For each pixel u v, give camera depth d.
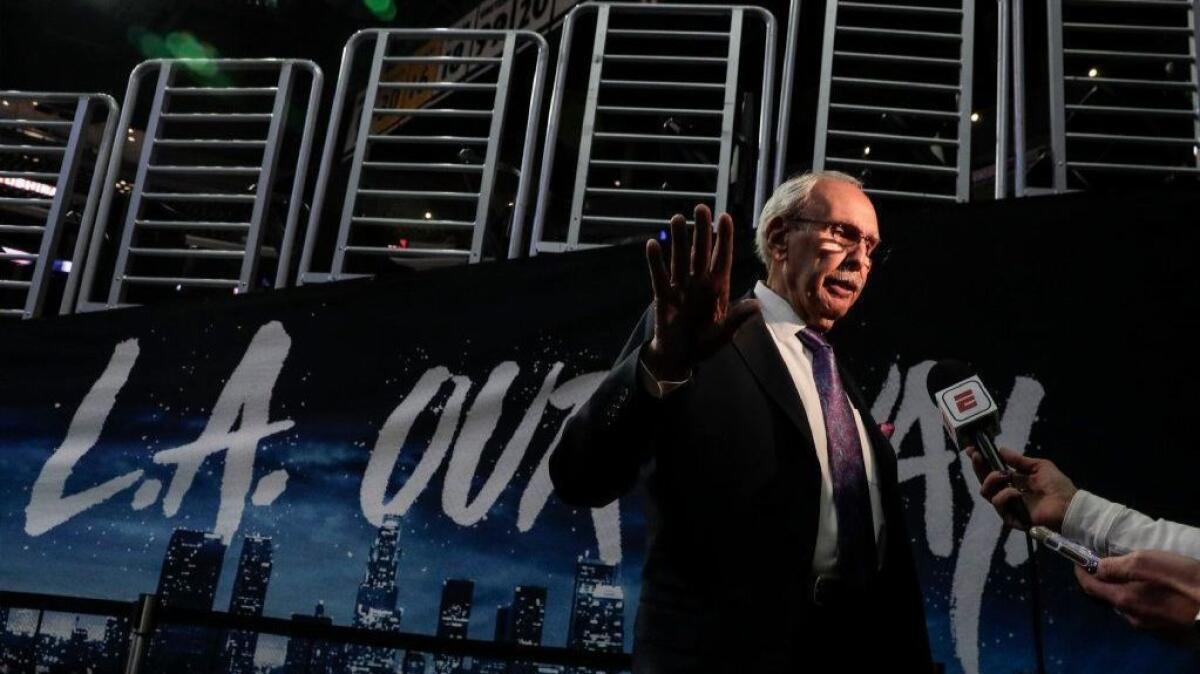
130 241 5.27
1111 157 5.91
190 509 4.55
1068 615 3.46
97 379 4.92
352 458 4.42
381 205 8.00
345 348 4.62
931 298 3.94
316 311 4.74
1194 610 1.47
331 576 4.25
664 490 1.76
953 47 6.43
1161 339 3.70
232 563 4.38
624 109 4.88
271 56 9.03
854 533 1.75
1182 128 5.76
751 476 1.73
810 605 1.66
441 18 8.27
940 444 3.75
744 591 1.66
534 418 4.27
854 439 1.86
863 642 1.72
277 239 7.50
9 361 5.06
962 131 4.49
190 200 5.33
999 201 3.99
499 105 5.06
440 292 4.60
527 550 4.07
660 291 1.59
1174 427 3.58
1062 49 4.50
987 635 3.50
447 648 3.00
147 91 9.11
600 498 1.78
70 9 8.79
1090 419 3.65
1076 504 1.99
